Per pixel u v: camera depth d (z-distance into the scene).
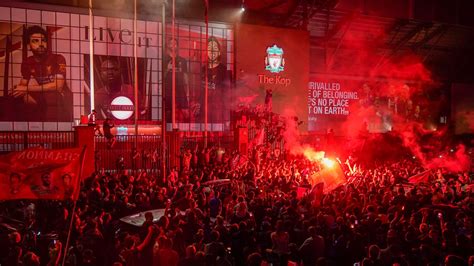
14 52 30.78
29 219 12.59
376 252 8.05
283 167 25.36
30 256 7.34
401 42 44.12
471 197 14.11
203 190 15.59
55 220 12.88
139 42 34.00
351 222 10.97
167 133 26.53
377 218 10.66
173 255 8.05
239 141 30.72
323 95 42.81
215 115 35.97
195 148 28.94
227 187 18.16
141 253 8.77
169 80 34.62
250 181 19.88
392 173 23.80
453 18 43.00
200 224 10.67
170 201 13.31
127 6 32.75
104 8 32.09
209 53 35.66
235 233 9.66
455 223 11.39
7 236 9.23
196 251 8.59
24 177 7.11
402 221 10.65
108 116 33.22
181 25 34.91
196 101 35.41
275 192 15.74
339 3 37.88
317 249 8.90
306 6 37.66
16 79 30.86
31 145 23.34
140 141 26.36
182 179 19.25
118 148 26.00
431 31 44.06
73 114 32.34
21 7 30.11
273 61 36.78
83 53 32.56
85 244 9.26
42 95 31.53
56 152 7.30
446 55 48.16
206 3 29.78
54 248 8.74
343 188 17.16
